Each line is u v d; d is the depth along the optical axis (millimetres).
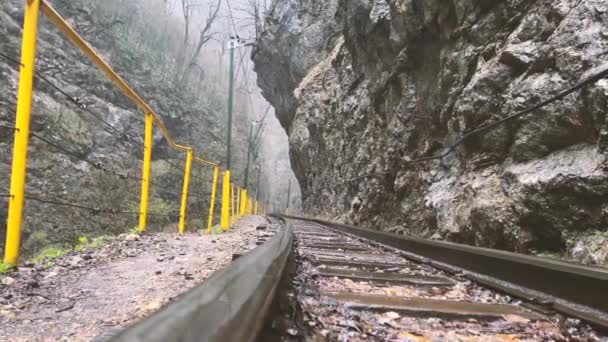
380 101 19484
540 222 7332
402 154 15508
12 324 2795
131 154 30766
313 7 44406
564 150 7488
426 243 7031
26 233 18078
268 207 99125
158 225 22766
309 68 42938
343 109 27969
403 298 3711
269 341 2082
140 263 5160
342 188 27703
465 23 11648
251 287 1816
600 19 7297
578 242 6562
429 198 11922
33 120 22219
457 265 5891
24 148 4066
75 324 2855
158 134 36188
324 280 4547
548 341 2812
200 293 1302
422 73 14852
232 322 1331
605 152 6516
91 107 29719
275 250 3297
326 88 35750
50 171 21297
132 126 32625
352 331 2703
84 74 31188
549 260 4164
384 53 17469
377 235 10219
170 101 42500
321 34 42938
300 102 42281
